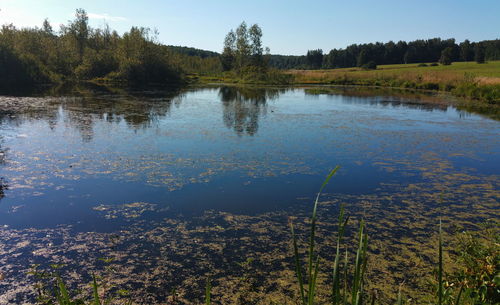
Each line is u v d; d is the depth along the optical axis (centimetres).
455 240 459
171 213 534
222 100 2172
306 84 4338
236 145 958
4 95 2048
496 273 320
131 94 2367
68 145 916
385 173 741
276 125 1286
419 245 448
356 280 168
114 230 478
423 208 566
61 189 618
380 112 1714
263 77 4478
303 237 470
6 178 664
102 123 1233
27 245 436
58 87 2762
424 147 977
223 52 5928
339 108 1864
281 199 595
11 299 336
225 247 440
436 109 1869
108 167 741
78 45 4222
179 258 413
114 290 351
